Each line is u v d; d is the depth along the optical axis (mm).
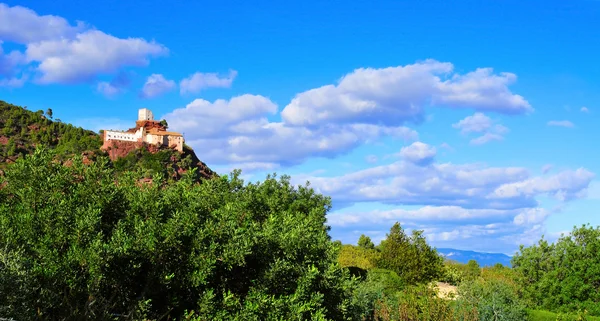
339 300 15602
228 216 13672
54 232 11742
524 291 27422
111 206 13172
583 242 26953
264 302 12625
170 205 13758
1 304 9219
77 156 14445
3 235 10789
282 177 31422
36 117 129000
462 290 26203
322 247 15883
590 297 24859
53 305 10703
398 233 36812
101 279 11266
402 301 23859
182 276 12352
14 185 13148
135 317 11344
